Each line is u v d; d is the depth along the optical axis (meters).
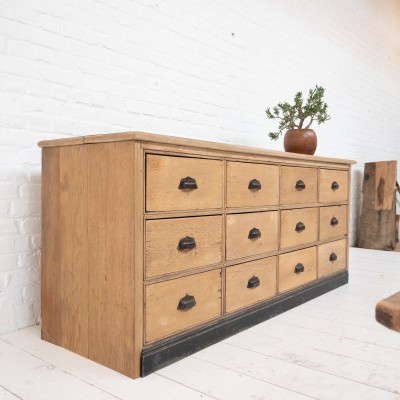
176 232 1.53
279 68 3.47
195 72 2.71
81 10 2.06
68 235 1.60
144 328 1.42
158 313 1.46
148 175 1.42
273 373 1.42
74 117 2.05
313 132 2.63
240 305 1.85
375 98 5.20
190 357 1.56
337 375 1.41
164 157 1.47
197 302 1.63
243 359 1.54
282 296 2.14
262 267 1.99
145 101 2.40
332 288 2.59
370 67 5.04
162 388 1.31
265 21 3.30
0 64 1.77
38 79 1.90
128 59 2.29
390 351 1.62
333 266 2.63
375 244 4.29
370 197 4.37
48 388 1.30
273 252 2.07
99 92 2.15
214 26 2.84
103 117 2.18
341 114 4.43
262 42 3.27
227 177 1.76
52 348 1.63
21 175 1.86
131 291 1.39
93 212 1.50
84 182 1.53
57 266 1.65
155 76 2.45
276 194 2.09
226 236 1.77
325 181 2.53
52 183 1.66
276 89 3.44
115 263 1.43
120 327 1.42
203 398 1.25
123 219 1.41
